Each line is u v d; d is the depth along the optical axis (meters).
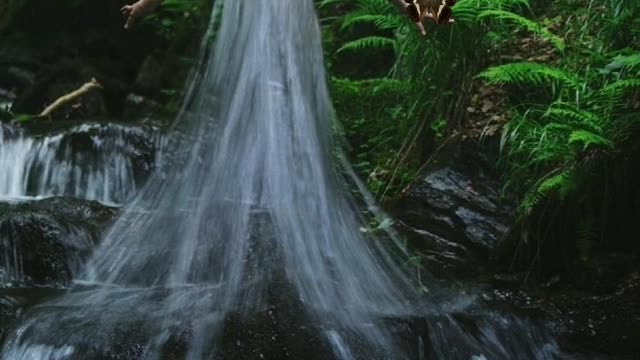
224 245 3.75
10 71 9.10
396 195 5.22
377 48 7.20
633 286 4.14
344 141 5.21
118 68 9.25
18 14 9.70
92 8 9.76
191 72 7.82
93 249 4.24
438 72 5.49
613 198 4.46
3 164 6.38
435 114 5.56
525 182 4.81
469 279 4.38
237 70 3.99
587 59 5.11
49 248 4.28
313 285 3.55
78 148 6.42
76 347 3.19
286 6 3.95
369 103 6.24
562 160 4.66
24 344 3.27
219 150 3.97
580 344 3.76
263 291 3.43
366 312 3.51
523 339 3.69
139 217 4.35
